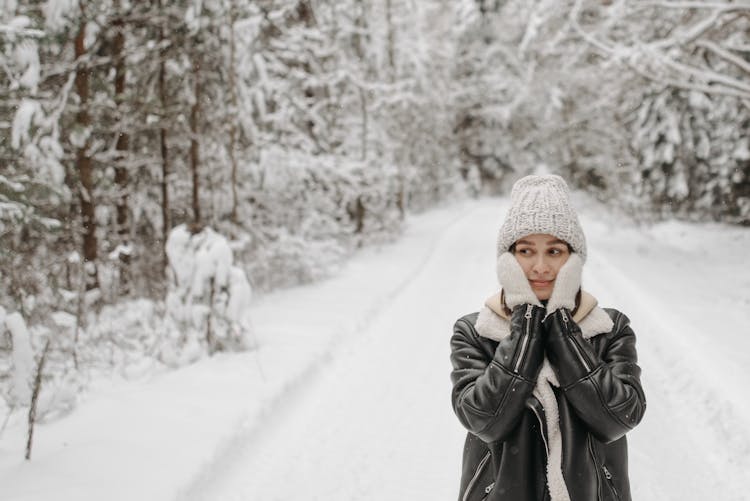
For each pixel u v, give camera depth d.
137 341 6.25
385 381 5.68
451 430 4.57
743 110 17.88
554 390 1.48
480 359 1.58
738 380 4.74
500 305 1.60
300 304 9.06
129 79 9.43
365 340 7.20
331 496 3.61
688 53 11.03
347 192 15.32
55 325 5.29
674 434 4.32
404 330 7.64
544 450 1.48
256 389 5.07
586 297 1.57
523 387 1.38
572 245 1.49
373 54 21.44
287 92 12.21
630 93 18.41
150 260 10.12
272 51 12.88
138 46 8.59
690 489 3.58
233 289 6.26
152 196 10.53
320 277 11.63
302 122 14.06
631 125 21.03
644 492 3.56
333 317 8.06
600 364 1.39
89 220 7.81
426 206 35.00
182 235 6.42
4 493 3.26
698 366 5.28
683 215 21.19
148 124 8.57
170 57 8.74
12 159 5.97
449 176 37.97
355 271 12.87
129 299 8.78
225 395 4.93
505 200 37.50
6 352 4.59
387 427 4.64
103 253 8.62
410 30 25.45
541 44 12.99
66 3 6.66
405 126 24.69
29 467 3.59
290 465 4.00
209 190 10.72
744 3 9.47
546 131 36.28
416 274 12.66
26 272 5.51
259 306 8.96
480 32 34.81
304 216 12.84
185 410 4.58
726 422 4.20
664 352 5.99
